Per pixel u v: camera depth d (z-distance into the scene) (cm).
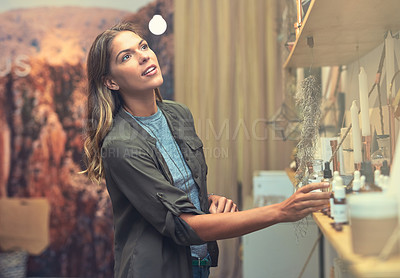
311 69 174
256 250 245
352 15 129
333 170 152
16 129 391
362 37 152
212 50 352
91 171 148
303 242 223
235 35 351
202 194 152
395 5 119
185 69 354
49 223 388
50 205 388
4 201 393
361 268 68
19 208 391
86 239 385
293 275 235
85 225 385
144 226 138
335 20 133
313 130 159
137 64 141
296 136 238
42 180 389
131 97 147
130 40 142
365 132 139
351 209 76
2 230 393
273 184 282
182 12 357
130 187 132
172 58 361
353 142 140
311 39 157
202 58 354
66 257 387
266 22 347
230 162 328
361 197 75
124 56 141
